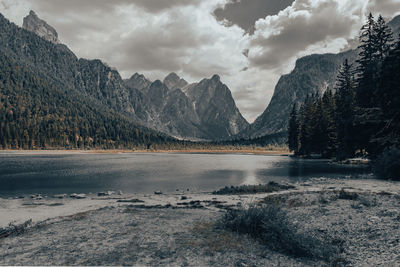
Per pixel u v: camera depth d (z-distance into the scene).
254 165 65.00
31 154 133.75
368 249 6.82
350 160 53.12
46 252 7.36
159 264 6.21
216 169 54.28
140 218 12.22
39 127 174.75
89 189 28.88
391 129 36.59
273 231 7.77
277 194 18.39
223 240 8.14
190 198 19.98
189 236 8.69
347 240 7.66
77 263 6.38
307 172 42.16
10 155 119.44
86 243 8.16
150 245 7.77
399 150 25.25
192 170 51.59
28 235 9.60
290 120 111.25
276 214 8.85
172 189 28.11
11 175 42.81
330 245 7.39
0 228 11.00
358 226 8.63
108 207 16.53
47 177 40.09
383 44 49.84
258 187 23.31
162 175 42.78
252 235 8.68
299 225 9.60
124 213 13.86
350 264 6.13
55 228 10.62
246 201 16.98
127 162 79.44
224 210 14.55
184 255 6.84
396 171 24.09
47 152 152.00
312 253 6.72
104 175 42.78
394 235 7.34
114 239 8.54
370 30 51.91
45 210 16.89
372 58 51.31
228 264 6.20
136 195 23.95
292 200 15.46
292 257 6.76
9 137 152.50
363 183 21.98
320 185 23.20
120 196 23.48
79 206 18.28
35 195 24.64
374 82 43.84
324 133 79.06
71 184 32.72
